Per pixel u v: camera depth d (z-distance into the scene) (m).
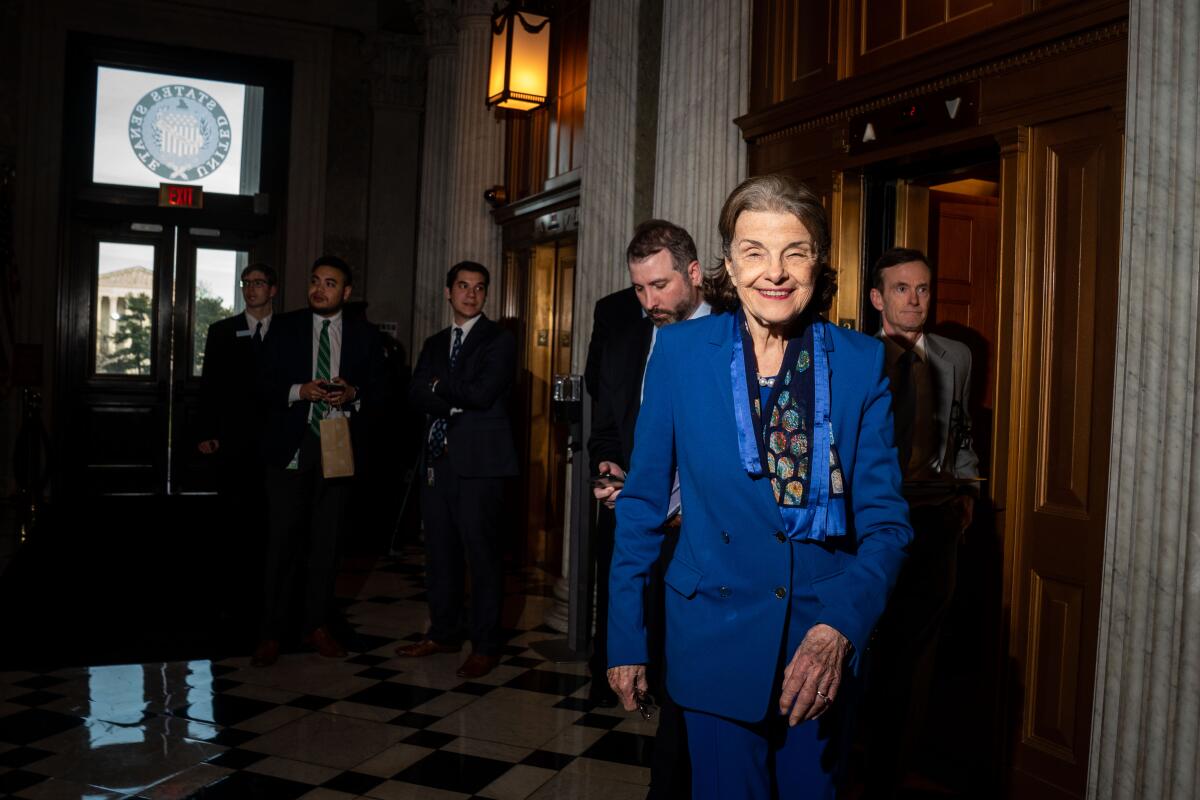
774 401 1.77
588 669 4.68
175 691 4.27
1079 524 2.99
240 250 9.93
